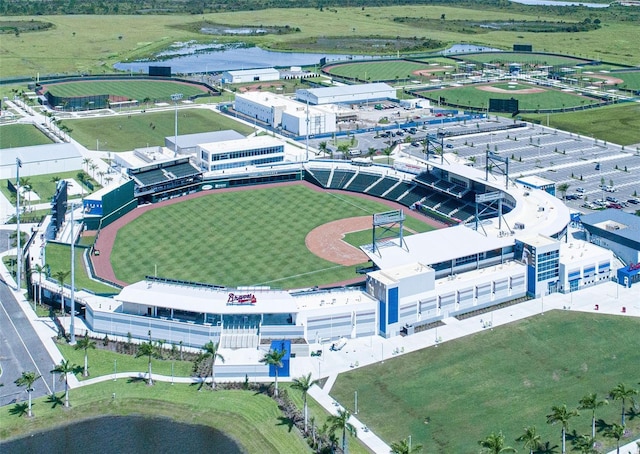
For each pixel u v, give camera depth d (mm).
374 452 195750
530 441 184375
